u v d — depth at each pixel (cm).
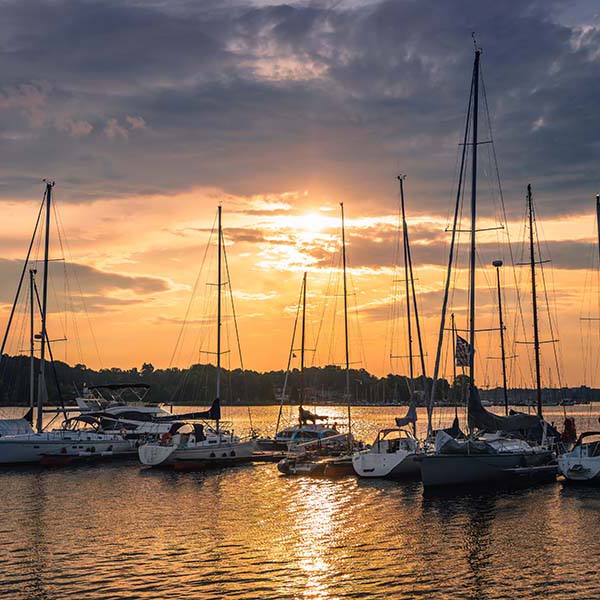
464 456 4331
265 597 2411
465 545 3034
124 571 2691
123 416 6781
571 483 4600
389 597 2403
